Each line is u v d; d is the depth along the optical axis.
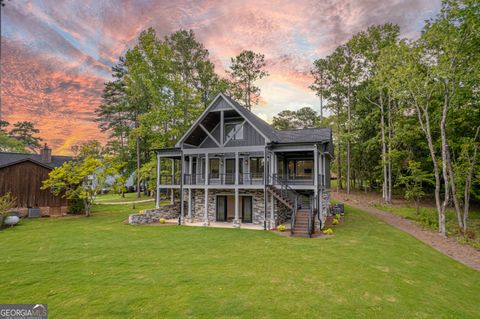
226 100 17.53
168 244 12.06
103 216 20.67
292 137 20.11
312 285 7.56
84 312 5.94
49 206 21.22
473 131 20.61
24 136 58.22
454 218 20.38
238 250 11.12
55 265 9.05
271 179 17.88
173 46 30.61
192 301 6.47
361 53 28.77
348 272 8.65
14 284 7.45
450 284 8.34
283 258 10.03
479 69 15.41
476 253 12.44
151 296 6.73
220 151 17.58
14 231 14.88
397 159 28.14
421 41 17.03
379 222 18.69
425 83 17.58
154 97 25.89
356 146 34.09
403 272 8.92
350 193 34.22
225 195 19.14
